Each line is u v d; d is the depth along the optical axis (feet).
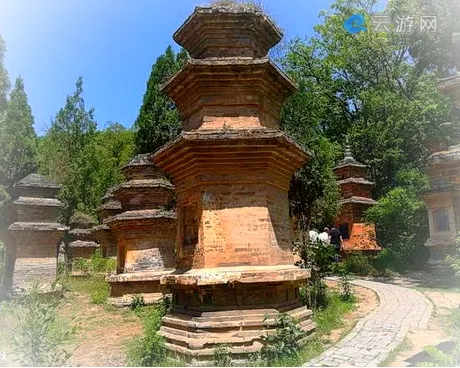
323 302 54.34
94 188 149.28
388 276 83.87
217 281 34.09
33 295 31.96
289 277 35.96
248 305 35.81
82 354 39.19
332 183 67.97
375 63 143.95
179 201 41.45
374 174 126.82
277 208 39.75
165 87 42.50
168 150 38.40
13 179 97.30
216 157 36.83
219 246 36.42
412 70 134.92
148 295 67.05
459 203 71.31
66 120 155.43
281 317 35.04
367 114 132.36
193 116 40.73
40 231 74.23
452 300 55.52
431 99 111.24
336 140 148.66
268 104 41.27
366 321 44.45
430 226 75.46
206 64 37.52
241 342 34.09
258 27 41.09
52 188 78.84
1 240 81.25
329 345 36.70
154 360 34.76
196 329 34.81
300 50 147.33
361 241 102.22
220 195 37.32
